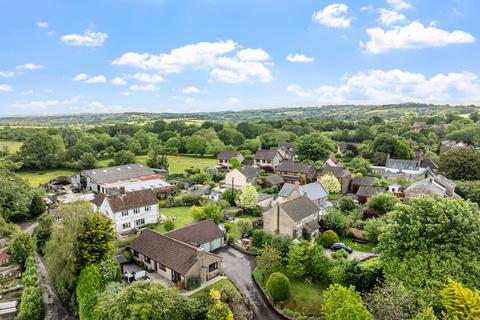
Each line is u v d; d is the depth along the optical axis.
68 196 84.75
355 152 134.88
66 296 37.16
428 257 30.97
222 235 50.75
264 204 69.12
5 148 116.31
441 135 175.38
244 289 38.91
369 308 29.17
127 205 57.41
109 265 36.53
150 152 128.00
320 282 39.84
